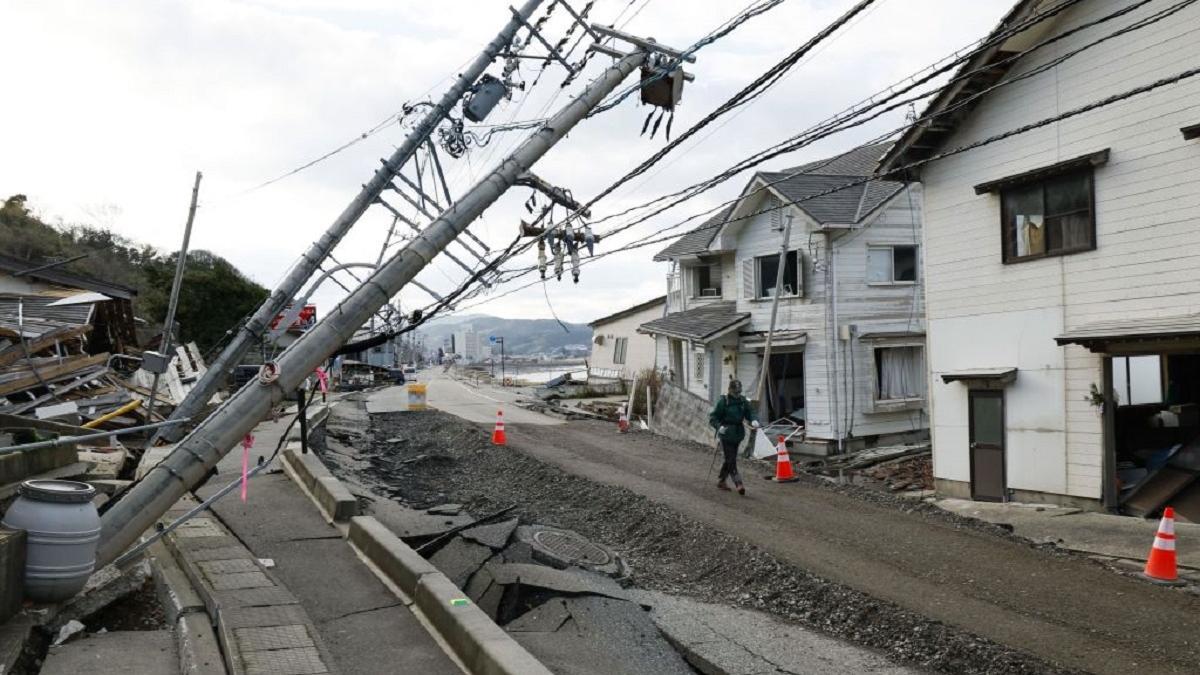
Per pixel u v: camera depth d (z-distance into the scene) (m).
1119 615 7.30
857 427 22.11
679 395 23.25
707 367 26.05
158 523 9.42
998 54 13.20
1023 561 9.06
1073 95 12.70
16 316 16.89
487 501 13.29
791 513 11.53
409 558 7.60
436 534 10.15
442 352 134.12
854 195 22.88
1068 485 12.84
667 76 11.37
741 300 25.11
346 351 10.32
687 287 30.19
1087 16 12.45
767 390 24.05
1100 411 12.36
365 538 8.60
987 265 14.22
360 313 8.38
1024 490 13.55
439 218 9.09
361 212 14.50
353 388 46.16
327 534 9.41
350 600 7.15
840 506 12.02
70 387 16.53
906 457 19.80
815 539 10.08
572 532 11.12
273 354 13.82
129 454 14.44
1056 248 13.04
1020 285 13.60
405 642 6.19
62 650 5.57
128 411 17.12
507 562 9.02
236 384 32.69
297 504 10.99
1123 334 11.26
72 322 17.66
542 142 10.05
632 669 6.59
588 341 48.25
